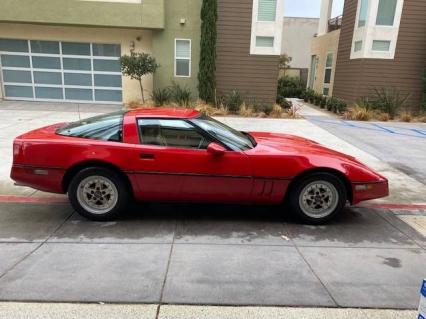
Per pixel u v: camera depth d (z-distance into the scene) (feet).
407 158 28.19
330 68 72.49
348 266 12.21
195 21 52.90
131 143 14.74
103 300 9.98
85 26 52.75
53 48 55.26
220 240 13.78
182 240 13.67
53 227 14.47
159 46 53.67
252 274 11.51
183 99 51.80
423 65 56.03
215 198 15.11
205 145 14.96
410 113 51.88
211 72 51.11
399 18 54.24
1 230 14.10
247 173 14.79
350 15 61.21
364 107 51.55
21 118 40.11
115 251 12.66
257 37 53.52
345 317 9.68
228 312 9.69
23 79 56.39
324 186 15.23
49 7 50.39
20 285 10.53
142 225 14.88
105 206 15.01
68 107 51.57
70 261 11.92
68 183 15.08
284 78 93.40
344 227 15.39
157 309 9.71
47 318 9.23
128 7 50.98
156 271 11.50
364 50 55.42
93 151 14.53
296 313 9.75
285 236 14.33
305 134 36.96
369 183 15.28
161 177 14.70
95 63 56.08
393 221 16.22
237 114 49.26
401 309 10.08
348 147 31.50
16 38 54.49
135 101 53.16
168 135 14.98
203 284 10.87
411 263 12.57
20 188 18.79
